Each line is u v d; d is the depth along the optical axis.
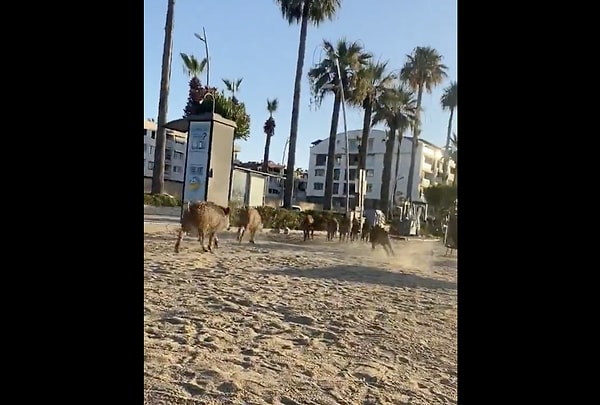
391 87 31.12
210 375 3.44
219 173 14.65
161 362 3.61
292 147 26.33
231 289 6.68
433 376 3.76
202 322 4.86
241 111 31.69
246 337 4.48
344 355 4.18
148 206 18.23
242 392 3.19
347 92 30.38
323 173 49.44
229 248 11.91
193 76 24.19
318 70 30.62
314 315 5.56
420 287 8.11
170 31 20.61
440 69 28.08
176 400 2.98
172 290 6.28
